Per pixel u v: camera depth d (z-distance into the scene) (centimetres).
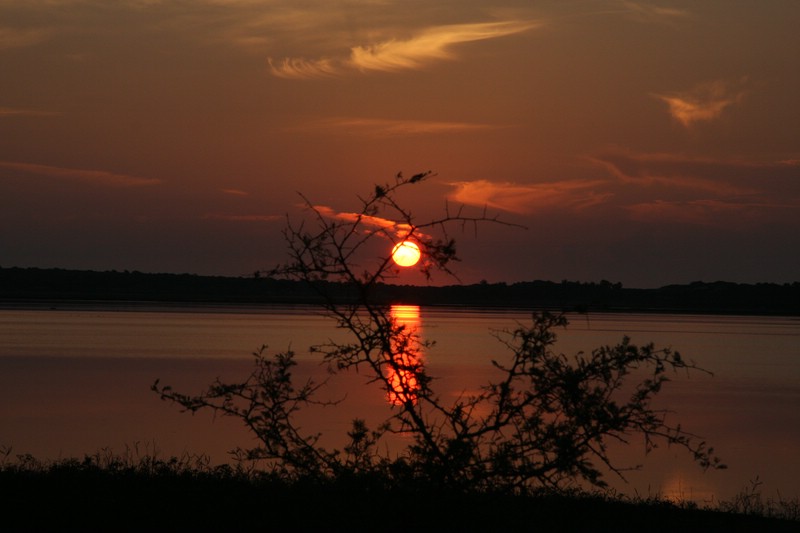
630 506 2005
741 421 4909
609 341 11006
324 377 6056
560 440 1551
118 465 2116
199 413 4275
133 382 5869
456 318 19588
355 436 1716
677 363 1575
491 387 1628
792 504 2688
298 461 1712
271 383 1725
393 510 1619
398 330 1636
